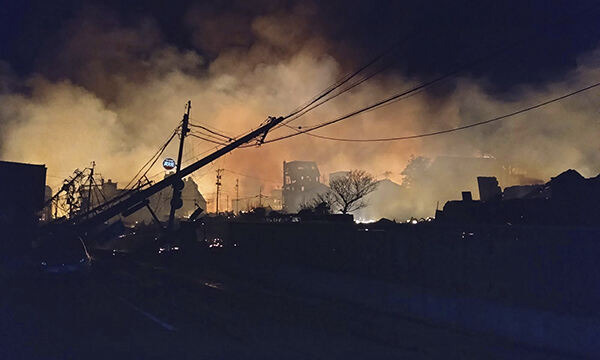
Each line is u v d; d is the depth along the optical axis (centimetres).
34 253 1942
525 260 1255
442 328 1322
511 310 1187
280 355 959
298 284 2039
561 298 1159
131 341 1039
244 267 2481
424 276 1574
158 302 1594
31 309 1417
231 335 1126
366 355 1000
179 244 3778
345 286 1772
